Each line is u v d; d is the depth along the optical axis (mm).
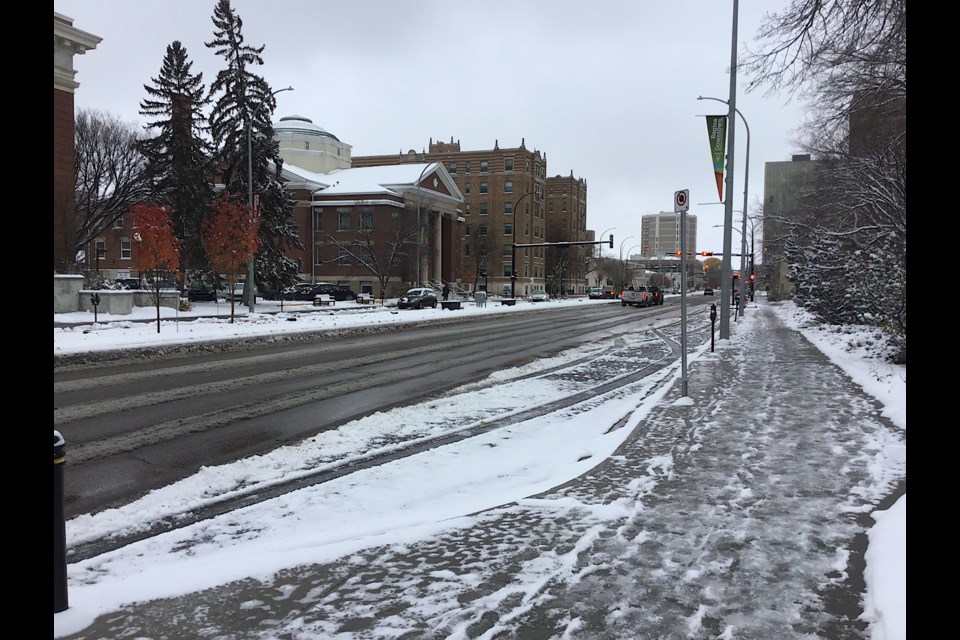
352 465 6852
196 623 3375
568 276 110625
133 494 5910
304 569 4035
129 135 51969
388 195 68250
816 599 3643
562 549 4340
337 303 51938
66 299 29438
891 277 13109
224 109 43469
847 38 9469
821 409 9047
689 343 21266
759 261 63531
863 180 13195
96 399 10406
